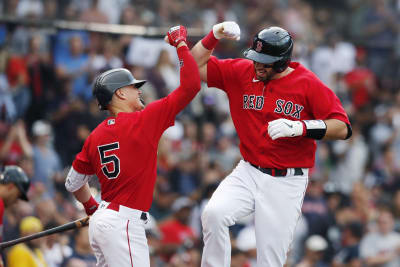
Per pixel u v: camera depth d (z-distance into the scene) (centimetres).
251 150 2098
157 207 4184
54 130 4266
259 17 6278
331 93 2050
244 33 5797
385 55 5588
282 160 2070
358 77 5466
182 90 2016
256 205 2081
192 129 4738
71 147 4238
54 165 4044
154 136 2009
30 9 4953
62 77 4366
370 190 5012
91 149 2041
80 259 3238
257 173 2092
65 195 3928
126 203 2003
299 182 2094
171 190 4347
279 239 2078
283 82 2047
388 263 4197
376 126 5494
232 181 2112
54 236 3212
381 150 5441
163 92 4591
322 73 5334
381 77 5591
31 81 4272
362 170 5309
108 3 5275
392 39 6475
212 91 4991
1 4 4906
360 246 4203
